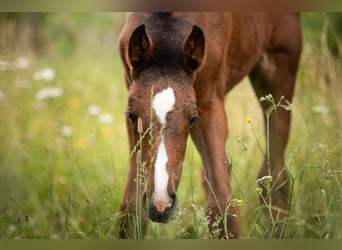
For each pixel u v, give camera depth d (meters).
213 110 9.09
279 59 11.24
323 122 11.36
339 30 14.62
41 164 12.32
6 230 10.70
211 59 8.90
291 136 12.12
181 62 8.01
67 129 12.98
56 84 15.89
